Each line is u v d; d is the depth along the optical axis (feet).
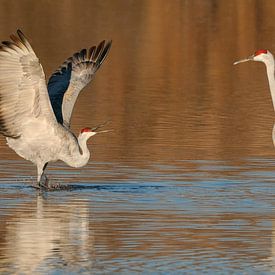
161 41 113.80
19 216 48.42
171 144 67.56
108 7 132.57
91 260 40.91
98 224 46.83
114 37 114.93
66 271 39.42
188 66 102.63
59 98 57.52
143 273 39.11
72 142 55.52
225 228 46.09
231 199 52.19
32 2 133.69
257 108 82.89
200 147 66.64
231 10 130.31
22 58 52.29
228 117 78.64
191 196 53.01
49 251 42.27
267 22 124.16
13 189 54.85
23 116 54.19
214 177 57.67
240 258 41.24
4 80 52.80
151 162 61.57
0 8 129.18
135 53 108.06
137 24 122.52
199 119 77.61
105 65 101.86
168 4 134.31
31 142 54.95
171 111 80.64
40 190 54.60
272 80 59.31
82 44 109.81
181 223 47.09
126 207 50.37
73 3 134.72
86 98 85.87
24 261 40.81
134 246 43.01
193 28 120.47
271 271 39.50
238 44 113.09
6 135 54.39
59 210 49.78
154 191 54.19
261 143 68.33
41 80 53.01
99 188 54.90
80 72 58.75
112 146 66.74
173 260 40.91
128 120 76.54
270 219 47.85
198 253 41.98
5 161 61.82
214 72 100.17
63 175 58.08
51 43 109.91
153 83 93.45
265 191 54.29
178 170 59.47
